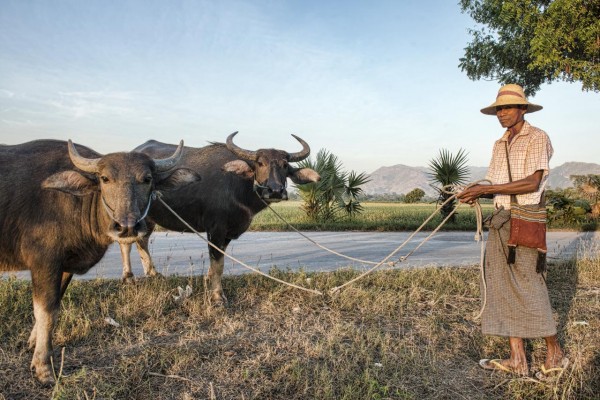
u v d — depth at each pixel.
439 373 3.96
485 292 3.94
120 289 5.79
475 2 10.41
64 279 4.28
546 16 9.03
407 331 4.88
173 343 4.36
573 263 7.76
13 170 3.84
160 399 3.43
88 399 3.30
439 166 16.05
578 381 3.79
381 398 3.49
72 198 3.83
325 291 6.04
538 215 3.80
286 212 20.95
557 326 4.98
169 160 4.16
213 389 3.54
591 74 8.95
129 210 3.54
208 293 5.57
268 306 5.41
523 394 3.68
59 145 4.22
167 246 10.38
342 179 16.42
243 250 9.95
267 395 3.52
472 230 15.51
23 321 4.70
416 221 16.56
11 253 3.86
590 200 18.44
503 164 4.00
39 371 3.62
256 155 5.76
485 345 4.54
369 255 9.53
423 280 6.71
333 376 3.79
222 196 5.73
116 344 4.29
